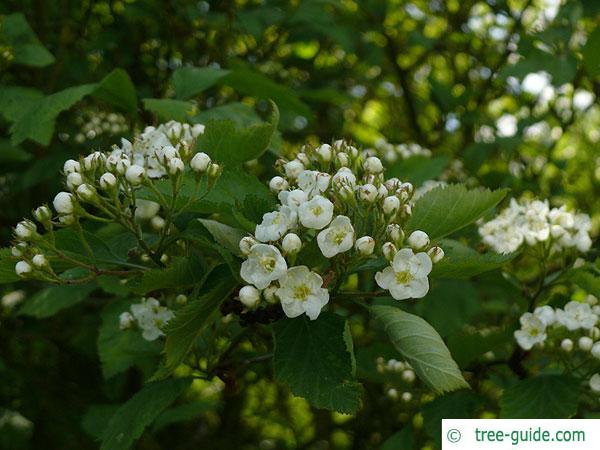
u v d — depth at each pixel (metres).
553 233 0.30
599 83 0.52
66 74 0.47
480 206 0.24
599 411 0.30
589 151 0.65
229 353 0.27
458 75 0.58
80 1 0.50
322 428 0.58
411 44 0.52
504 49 0.54
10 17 0.39
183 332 0.21
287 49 0.53
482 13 0.58
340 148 0.25
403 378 0.34
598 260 0.29
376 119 0.63
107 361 0.33
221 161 0.26
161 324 0.29
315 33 0.47
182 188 0.25
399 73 0.55
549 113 0.54
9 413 0.55
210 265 0.26
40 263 0.23
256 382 0.53
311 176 0.23
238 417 0.58
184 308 0.20
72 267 0.26
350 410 0.20
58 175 0.44
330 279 0.22
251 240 0.21
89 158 0.24
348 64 0.57
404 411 0.38
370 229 0.24
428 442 0.39
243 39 0.50
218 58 0.48
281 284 0.21
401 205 0.23
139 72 0.48
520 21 0.51
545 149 0.53
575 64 0.40
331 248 0.21
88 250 0.24
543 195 0.47
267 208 0.23
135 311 0.29
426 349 0.22
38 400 0.50
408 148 0.42
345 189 0.22
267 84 0.36
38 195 0.48
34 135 0.32
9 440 0.54
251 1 0.48
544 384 0.27
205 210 0.24
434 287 0.41
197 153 0.24
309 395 0.21
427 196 0.24
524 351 0.30
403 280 0.22
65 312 0.49
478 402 0.30
